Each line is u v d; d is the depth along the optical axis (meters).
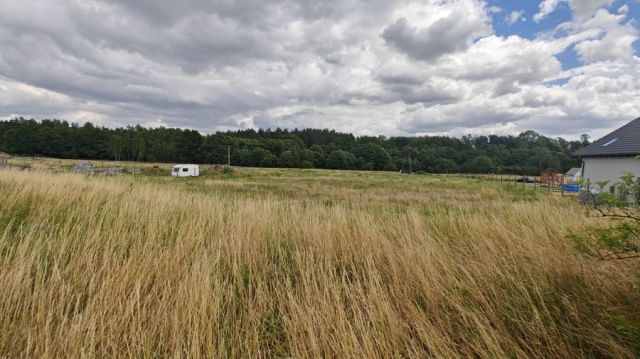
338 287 2.92
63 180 7.85
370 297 2.69
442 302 2.66
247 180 34.25
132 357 2.13
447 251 3.72
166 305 2.54
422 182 37.47
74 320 2.23
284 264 3.68
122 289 2.66
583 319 2.32
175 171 40.81
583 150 25.58
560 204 6.77
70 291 2.63
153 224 4.44
